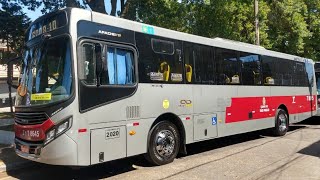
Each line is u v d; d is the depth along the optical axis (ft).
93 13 26.45
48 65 25.89
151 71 30.14
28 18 62.49
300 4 84.07
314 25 91.76
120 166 31.12
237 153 36.40
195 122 34.27
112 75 26.96
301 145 41.04
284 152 36.81
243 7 70.64
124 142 27.45
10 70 30.04
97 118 25.54
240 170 29.27
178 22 58.49
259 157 34.35
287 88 50.98
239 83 40.81
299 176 27.45
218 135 37.17
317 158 33.81
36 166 31.73
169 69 31.86
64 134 23.98
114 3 53.01
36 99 25.67
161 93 30.81
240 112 40.70
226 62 39.04
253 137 47.44
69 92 24.35
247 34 77.25
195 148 39.50
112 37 27.35
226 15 63.21
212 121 36.37
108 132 26.27
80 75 24.77
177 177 27.22
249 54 43.27
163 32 31.78
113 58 27.27
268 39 83.66
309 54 96.84
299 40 85.97
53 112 24.36
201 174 28.04
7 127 53.52
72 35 24.95
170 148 31.63
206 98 35.73
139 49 29.43
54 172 29.73
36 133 25.14
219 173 28.32
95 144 25.32
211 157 34.42
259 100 44.42
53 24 26.23
